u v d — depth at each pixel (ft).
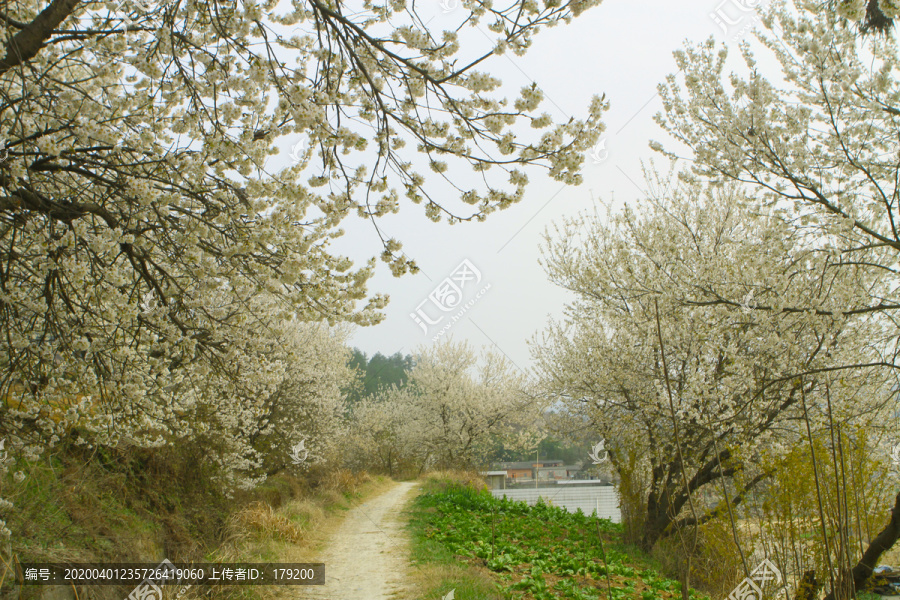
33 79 13.20
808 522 19.17
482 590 20.42
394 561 26.27
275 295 16.19
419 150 13.26
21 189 12.92
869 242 22.91
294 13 16.63
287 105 12.48
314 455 57.26
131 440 20.86
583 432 45.24
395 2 13.64
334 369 61.16
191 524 24.58
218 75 13.10
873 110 20.11
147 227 14.67
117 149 13.58
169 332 16.07
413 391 108.17
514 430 86.33
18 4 15.39
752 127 22.56
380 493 62.18
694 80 24.59
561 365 43.42
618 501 37.78
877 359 26.18
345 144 12.67
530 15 12.11
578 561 26.48
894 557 28.55
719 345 28.53
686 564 14.02
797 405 28.58
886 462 22.17
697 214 35.37
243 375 19.97
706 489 34.01
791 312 23.72
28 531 14.53
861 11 13.43
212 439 29.66
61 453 19.40
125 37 14.65
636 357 34.60
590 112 12.35
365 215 14.67
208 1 13.07
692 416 28.78
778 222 24.21
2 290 13.71
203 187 14.84
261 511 29.99
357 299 16.99
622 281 34.65
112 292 14.20
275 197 14.92
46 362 15.40
